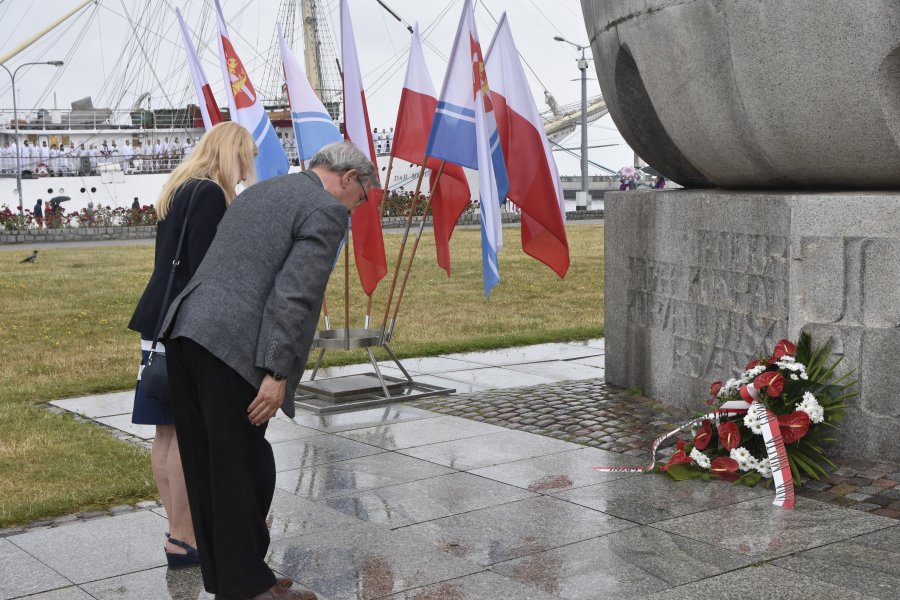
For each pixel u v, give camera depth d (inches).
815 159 235.6
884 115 215.8
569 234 1270.9
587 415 288.8
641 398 310.3
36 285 768.9
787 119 231.6
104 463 247.8
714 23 238.7
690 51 250.1
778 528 187.6
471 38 311.4
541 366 387.9
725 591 157.9
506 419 289.0
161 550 185.9
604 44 299.1
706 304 273.9
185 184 171.0
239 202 153.5
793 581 161.3
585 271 805.9
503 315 552.7
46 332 514.0
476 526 193.5
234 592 147.3
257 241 149.8
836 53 215.5
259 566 148.9
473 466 238.1
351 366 395.9
